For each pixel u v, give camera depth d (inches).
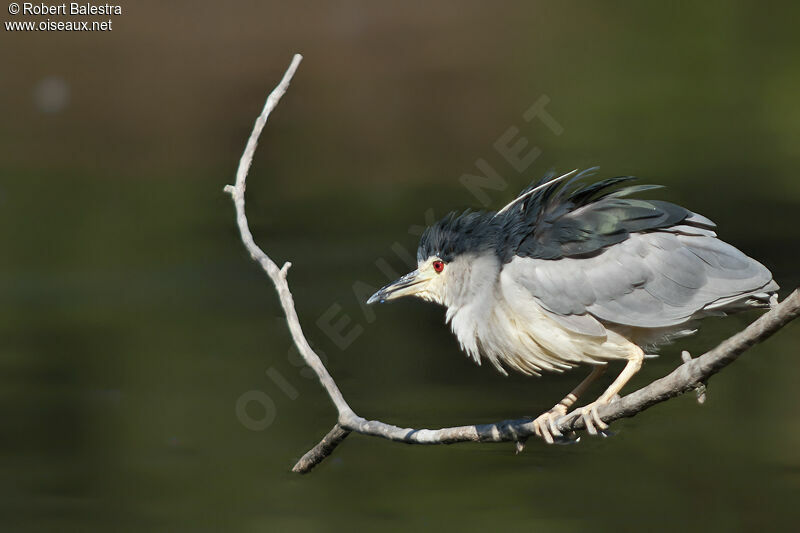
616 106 839.1
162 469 361.7
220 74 862.5
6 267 592.4
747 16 914.1
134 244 629.6
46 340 485.4
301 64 879.7
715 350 211.2
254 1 943.0
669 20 957.8
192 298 541.3
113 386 430.9
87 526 318.3
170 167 747.4
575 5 1005.2
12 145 759.7
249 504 338.3
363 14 950.4
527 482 355.6
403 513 332.2
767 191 679.7
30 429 386.9
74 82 828.0
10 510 328.8
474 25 954.7
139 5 908.0
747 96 850.1
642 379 436.5
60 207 677.3
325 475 360.5
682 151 756.6
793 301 193.2
